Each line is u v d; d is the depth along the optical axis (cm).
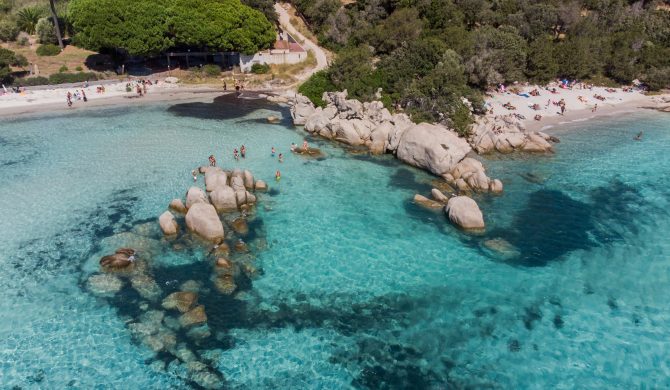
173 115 6981
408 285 3456
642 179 5322
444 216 4412
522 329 3086
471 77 7862
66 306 3105
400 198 4719
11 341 2833
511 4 10594
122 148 5653
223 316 3084
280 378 2662
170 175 4953
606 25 11394
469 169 5194
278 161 5450
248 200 4434
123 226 3997
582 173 5466
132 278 3362
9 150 5506
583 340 3005
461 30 8588
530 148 6097
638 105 8444
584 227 4300
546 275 3622
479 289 3444
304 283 3422
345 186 4931
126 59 9400
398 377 2711
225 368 2705
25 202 4356
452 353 2888
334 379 2678
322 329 3030
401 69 7388
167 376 2636
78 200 4412
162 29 8431
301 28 11019
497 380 2711
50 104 7194
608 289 3484
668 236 4178
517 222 4356
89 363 2702
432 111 6562
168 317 3036
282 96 8088
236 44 8850
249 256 3675
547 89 8819
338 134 6181
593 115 7788
